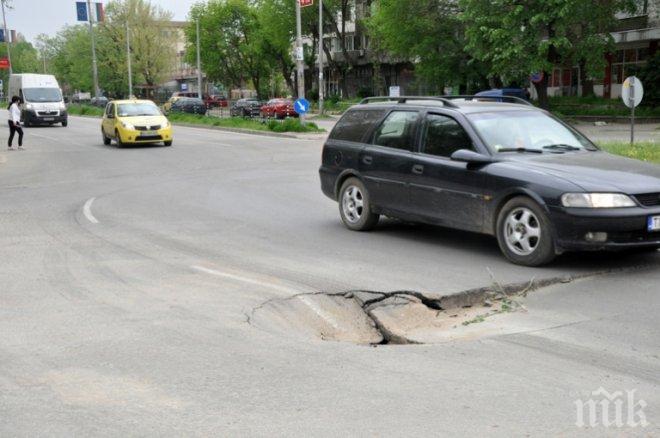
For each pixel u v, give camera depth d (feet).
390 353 15.89
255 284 21.79
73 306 19.60
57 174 58.39
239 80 280.72
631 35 129.70
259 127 117.60
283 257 25.68
